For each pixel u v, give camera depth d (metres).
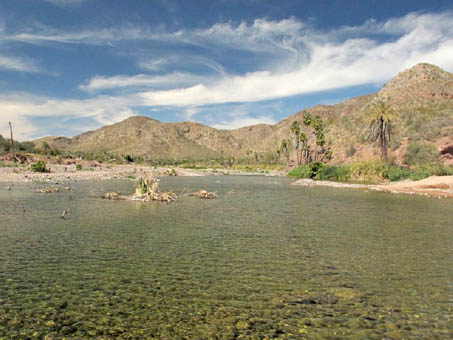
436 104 111.19
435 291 11.01
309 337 8.27
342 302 10.18
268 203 33.31
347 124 121.25
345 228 20.94
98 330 8.55
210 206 30.94
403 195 40.88
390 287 11.33
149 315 9.33
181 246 16.38
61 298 10.34
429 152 77.12
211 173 107.75
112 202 32.59
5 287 11.12
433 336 8.34
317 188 52.12
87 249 15.67
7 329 8.58
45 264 13.44
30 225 20.98
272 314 9.42
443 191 44.09
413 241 17.59
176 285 11.41
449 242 17.36
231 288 11.19
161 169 115.44
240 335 8.34
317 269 13.09
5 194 37.25
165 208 29.20
